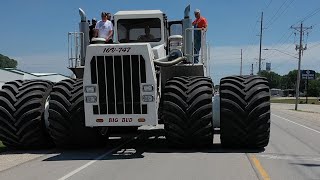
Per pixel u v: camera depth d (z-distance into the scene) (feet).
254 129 32.35
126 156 31.55
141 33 37.93
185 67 35.60
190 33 37.76
